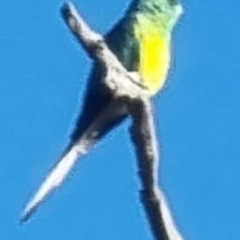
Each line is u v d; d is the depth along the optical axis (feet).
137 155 24.68
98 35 23.54
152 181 24.67
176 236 24.84
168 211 24.85
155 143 24.68
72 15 22.71
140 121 24.62
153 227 24.86
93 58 24.22
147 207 24.73
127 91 24.66
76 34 23.12
